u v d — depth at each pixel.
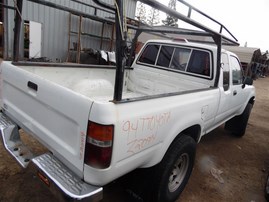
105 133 1.51
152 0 1.59
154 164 2.12
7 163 3.02
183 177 2.68
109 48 13.59
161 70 3.86
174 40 3.75
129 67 4.16
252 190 3.31
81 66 3.34
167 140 2.16
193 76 3.49
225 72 3.46
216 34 2.77
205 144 4.70
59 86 1.78
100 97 3.40
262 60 31.12
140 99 1.76
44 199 2.49
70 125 1.72
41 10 10.34
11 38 9.59
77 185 1.62
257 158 4.41
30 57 10.31
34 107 2.10
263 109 9.19
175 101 2.19
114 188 2.83
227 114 4.02
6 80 2.46
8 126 2.38
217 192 3.13
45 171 1.71
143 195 2.35
